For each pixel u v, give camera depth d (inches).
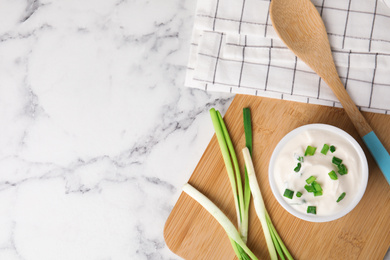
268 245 44.5
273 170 42.8
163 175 49.4
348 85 44.4
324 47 43.7
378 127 44.5
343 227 44.4
